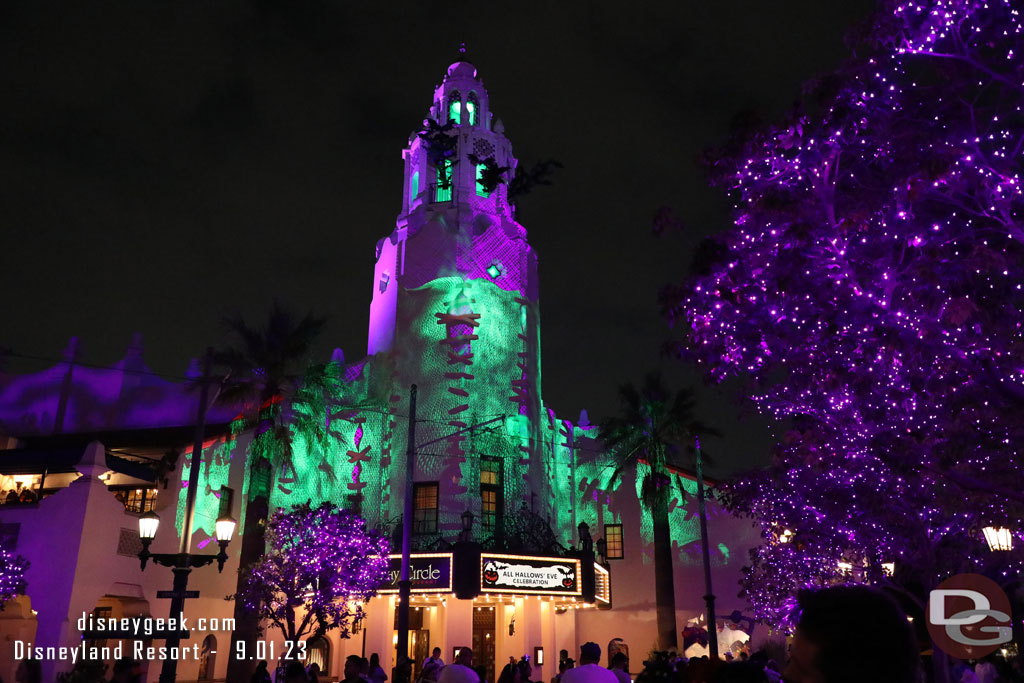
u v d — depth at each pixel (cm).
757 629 4012
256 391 3388
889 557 2259
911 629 214
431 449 3947
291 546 2997
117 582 3050
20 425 4556
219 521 1842
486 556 3512
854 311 1192
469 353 4100
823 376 1301
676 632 3891
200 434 1969
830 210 1180
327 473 4062
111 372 4688
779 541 2986
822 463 1725
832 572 2830
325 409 4088
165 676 1711
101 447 3103
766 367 1260
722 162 1195
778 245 1187
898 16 1084
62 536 2927
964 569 2033
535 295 4578
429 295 4253
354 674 1102
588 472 4609
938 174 1010
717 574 4275
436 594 3491
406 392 4100
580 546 4447
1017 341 1168
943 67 1118
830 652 209
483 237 4369
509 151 4797
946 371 1218
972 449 1294
